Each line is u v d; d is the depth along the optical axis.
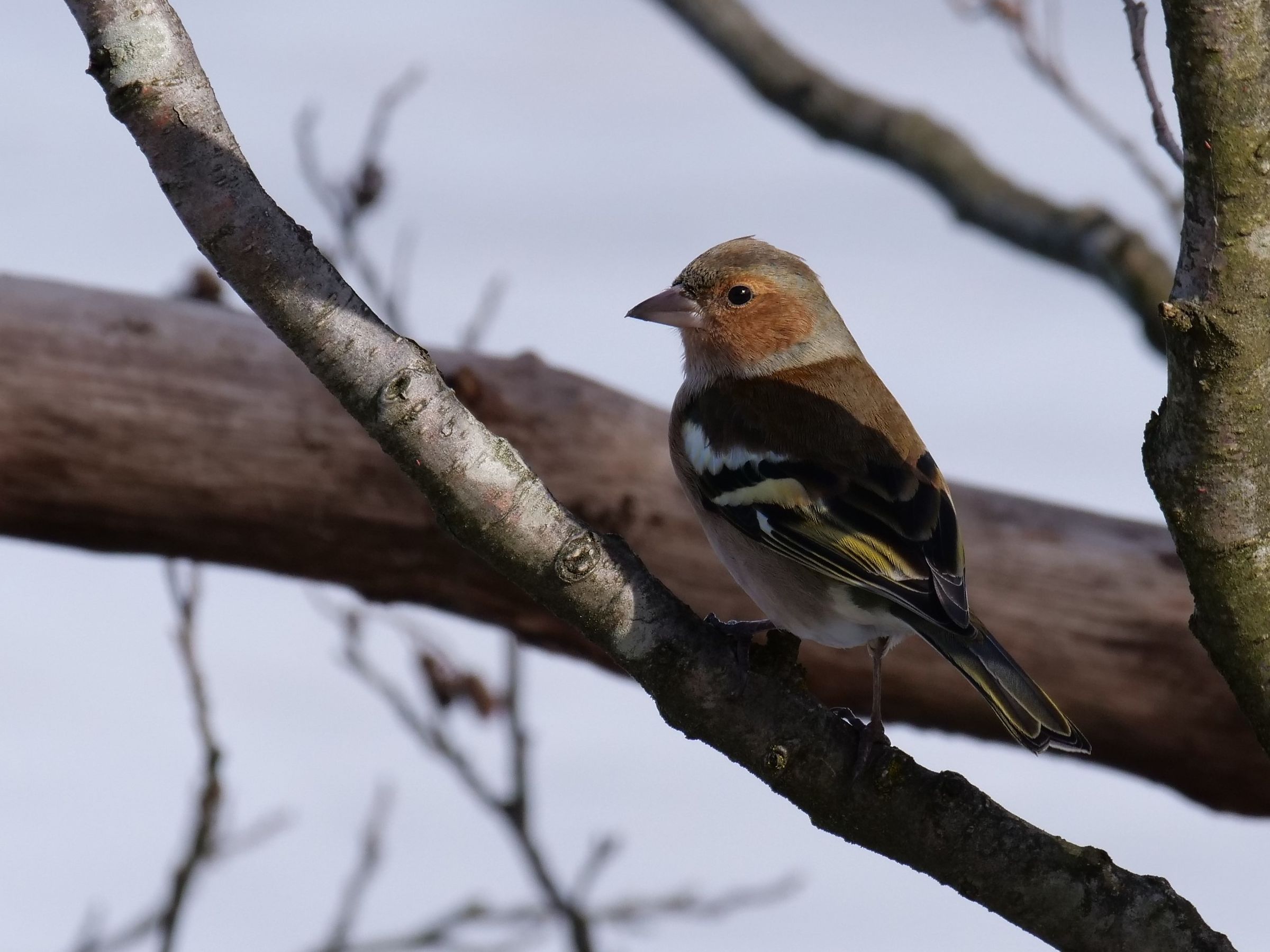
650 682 6.91
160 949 9.40
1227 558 6.64
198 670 9.57
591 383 10.99
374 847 10.14
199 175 6.02
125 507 10.44
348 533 10.54
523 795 10.27
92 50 5.92
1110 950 7.00
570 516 6.68
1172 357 6.28
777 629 8.31
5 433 10.14
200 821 9.50
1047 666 10.63
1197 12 5.66
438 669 10.54
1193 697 10.53
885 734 7.07
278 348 10.45
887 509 9.44
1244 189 5.86
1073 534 10.80
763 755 6.97
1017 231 14.40
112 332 10.30
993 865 6.98
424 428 6.37
